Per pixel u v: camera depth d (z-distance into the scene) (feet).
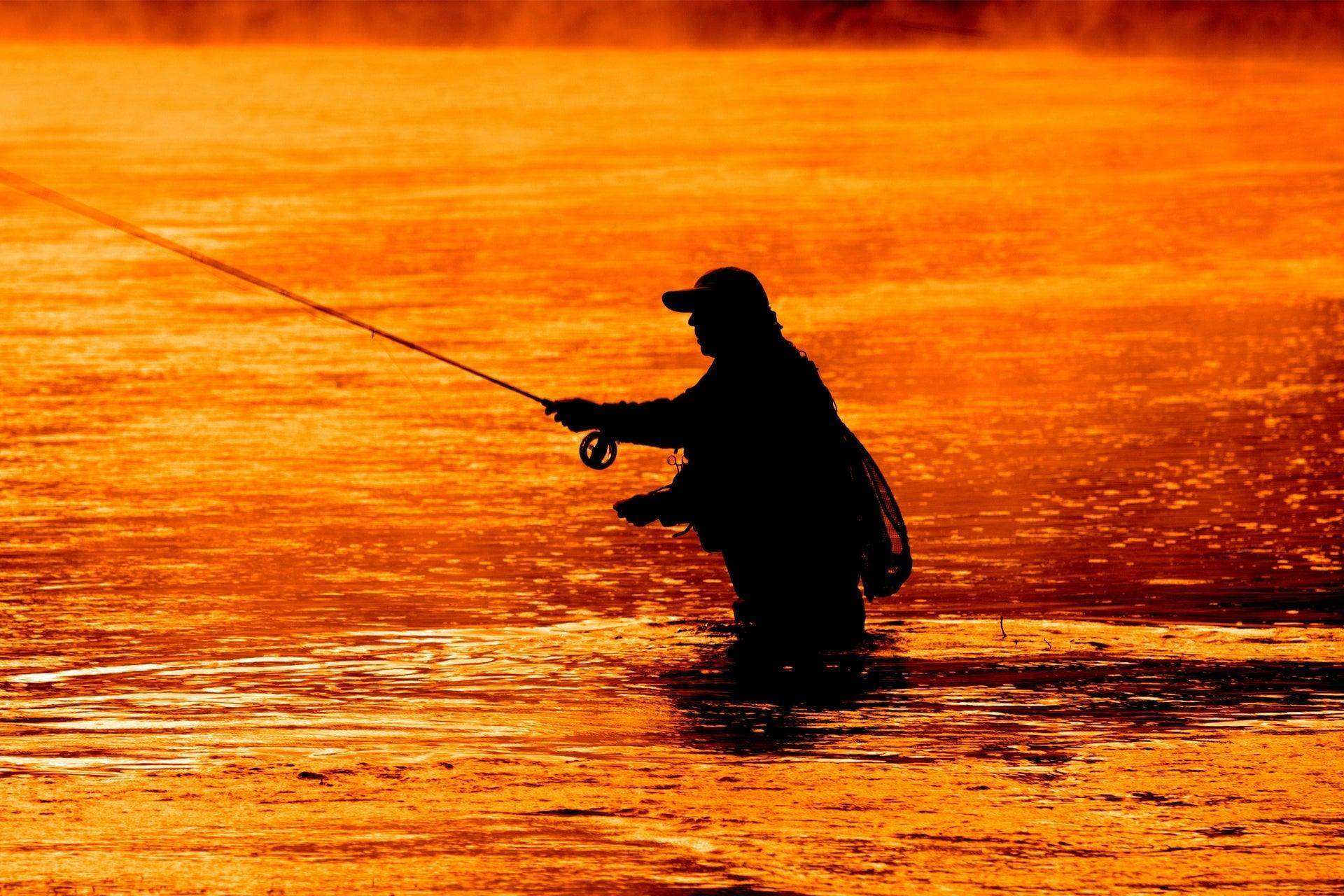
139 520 114.73
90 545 107.55
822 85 572.51
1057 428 145.07
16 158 393.50
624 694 71.00
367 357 183.62
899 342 189.16
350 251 263.70
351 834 52.95
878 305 214.07
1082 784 58.29
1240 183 339.16
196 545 107.65
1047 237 276.00
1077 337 190.39
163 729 65.92
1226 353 180.04
